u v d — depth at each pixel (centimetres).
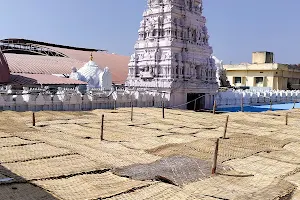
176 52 4659
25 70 5731
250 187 1078
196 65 4972
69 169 1221
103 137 1931
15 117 2547
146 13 4903
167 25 4647
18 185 1026
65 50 8519
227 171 1255
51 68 6284
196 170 1252
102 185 1062
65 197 943
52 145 1634
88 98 3647
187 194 981
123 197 954
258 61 10419
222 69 9412
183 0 4809
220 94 5509
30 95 3153
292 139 2069
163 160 1394
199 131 2295
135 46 5028
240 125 2645
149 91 4522
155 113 3306
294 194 1062
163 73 4612
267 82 9331
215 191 1024
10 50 7850
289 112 3728
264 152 1645
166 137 2012
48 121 2481
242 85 9806
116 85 6481
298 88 10375
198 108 5006
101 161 1372
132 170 1241
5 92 3472
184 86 4584
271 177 1202
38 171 1180
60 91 3991
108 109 3581
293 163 1456
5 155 1397
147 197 956
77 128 2234
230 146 1745
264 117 3209
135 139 1909
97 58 8650
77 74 5653
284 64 9362
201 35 5106
